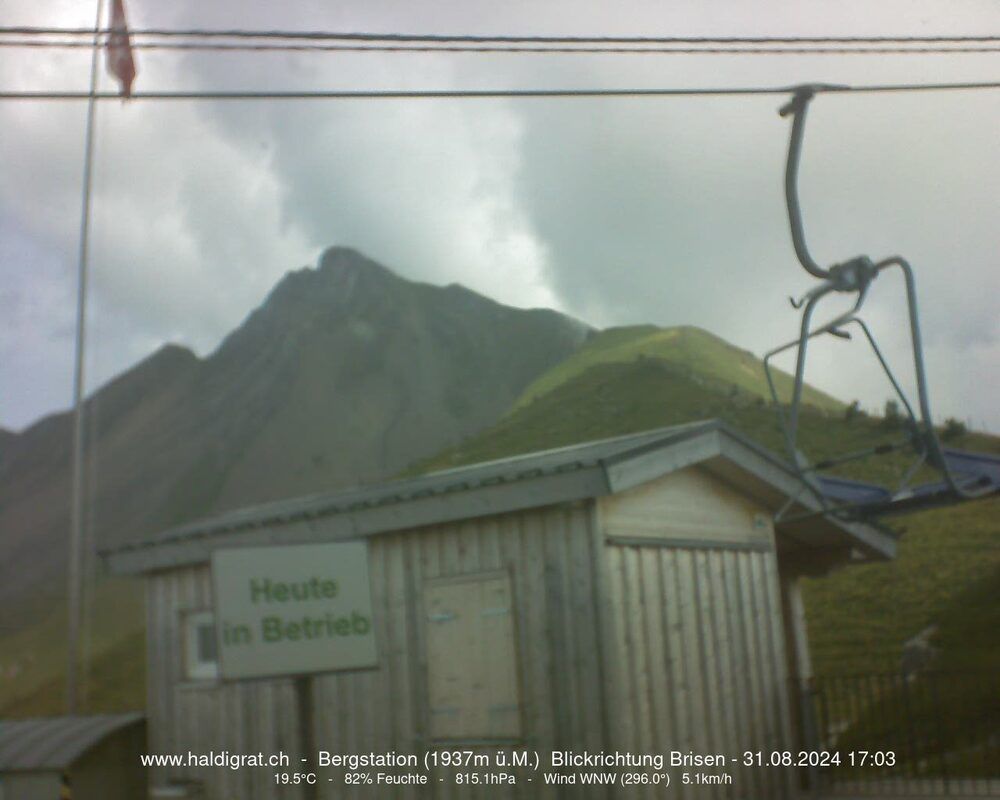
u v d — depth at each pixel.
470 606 10.04
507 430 61.12
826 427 42.50
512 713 9.60
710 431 10.41
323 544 6.73
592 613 9.26
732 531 11.34
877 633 22.17
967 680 15.25
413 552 10.53
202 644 12.34
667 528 10.29
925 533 27.12
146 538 13.32
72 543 22.31
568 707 9.28
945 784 11.11
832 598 24.78
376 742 10.47
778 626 11.70
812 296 8.97
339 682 10.88
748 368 72.94
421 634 10.34
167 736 12.44
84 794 8.62
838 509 11.31
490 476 9.94
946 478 9.62
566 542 9.49
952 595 22.69
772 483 11.23
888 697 15.68
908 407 9.48
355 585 6.79
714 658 10.48
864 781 12.40
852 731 14.59
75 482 22.28
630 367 65.50
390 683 10.48
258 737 11.52
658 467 9.67
